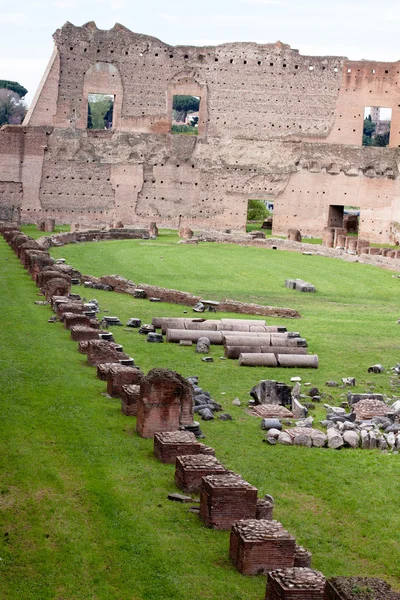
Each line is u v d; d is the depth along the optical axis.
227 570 12.13
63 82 83.44
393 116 84.81
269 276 49.75
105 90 84.81
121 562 12.06
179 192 84.38
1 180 81.38
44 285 35.78
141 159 83.75
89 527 13.05
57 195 82.69
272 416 20.53
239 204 84.44
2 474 14.80
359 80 84.62
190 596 11.32
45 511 13.45
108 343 23.88
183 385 17.95
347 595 9.80
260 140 85.38
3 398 19.31
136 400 18.91
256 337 27.91
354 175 82.94
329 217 84.19
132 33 84.94
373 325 34.38
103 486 14.59
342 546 13.37
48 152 82.19
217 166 84.31
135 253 57.03
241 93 85.44
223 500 13.42
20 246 47.06
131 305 36.25
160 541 12.77
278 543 12.07
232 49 85.25
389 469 16.94
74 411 18.89
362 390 23.75
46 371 22.27
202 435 18.36
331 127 85.38
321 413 21.22
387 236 82.44
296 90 85.25
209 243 67.75
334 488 15.70
